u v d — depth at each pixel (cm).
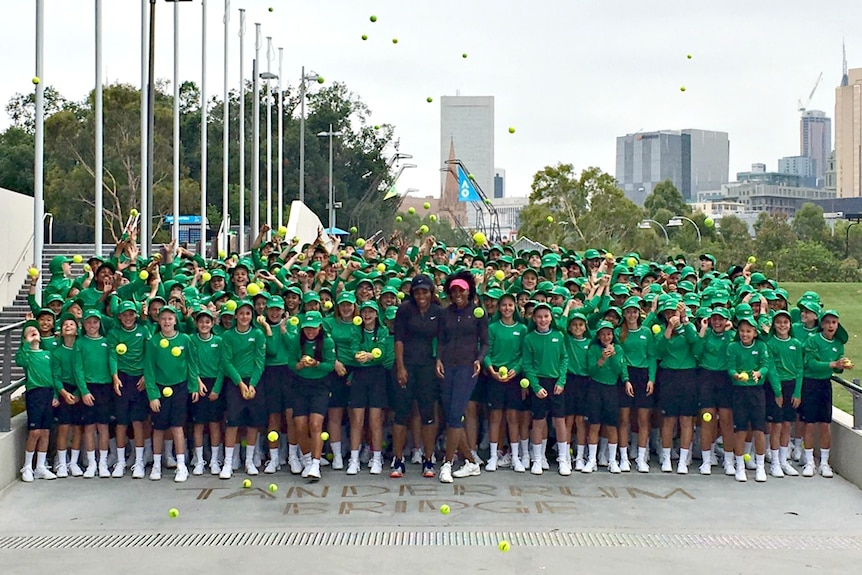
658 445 1202
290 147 7488
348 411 1148
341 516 938
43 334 1098
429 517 934
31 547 838
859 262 7106
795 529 905
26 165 5444
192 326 1135
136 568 774
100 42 1983
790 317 1177
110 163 4972
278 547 833
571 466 1159
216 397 1109
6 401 1068
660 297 1175
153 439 1105
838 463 1132
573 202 6322
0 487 1035
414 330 1079
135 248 1315
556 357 1116
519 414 1149
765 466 1159
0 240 2306
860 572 771
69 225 5016
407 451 1205
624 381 1124
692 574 762
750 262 1467
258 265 1455
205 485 1069
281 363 1127
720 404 1125
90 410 1098
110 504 987
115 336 1099
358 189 7969
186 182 5616
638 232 6319
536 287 1226
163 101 5906
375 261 1482
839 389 1942
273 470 1122
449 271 1292
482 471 1133
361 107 8075
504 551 817
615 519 932
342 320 1122
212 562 789
